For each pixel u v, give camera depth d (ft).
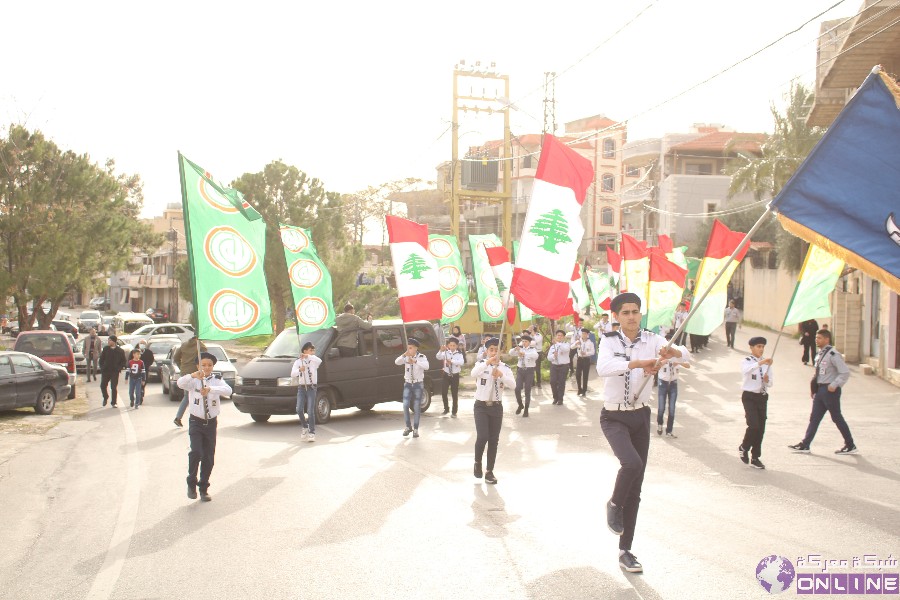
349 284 127.75
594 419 55.62
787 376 78.95
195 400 29.94
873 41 60.23
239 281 32.12
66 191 105.40
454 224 100.99
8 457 39.91
